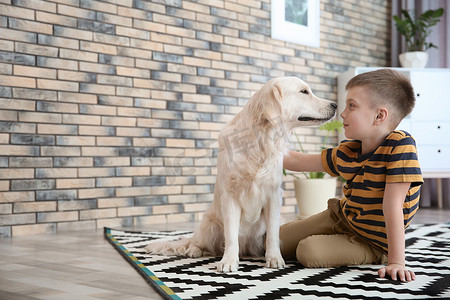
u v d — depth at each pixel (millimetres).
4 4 2861
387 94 1570
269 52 4172
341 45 4719
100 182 3229
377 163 1574
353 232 1760
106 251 2207
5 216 2836
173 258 1930
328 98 4594
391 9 5098
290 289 1343
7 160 2855
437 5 4871
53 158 3033
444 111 4258
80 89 3148
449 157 4258
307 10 4430
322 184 3551
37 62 2975
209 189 3742
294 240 1876
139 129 3410
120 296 1335
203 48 3756
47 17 3020
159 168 3500
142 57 3436
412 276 1440
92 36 3207
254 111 1689
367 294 1273
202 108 3734
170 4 3582
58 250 2246
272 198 1745
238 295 1278
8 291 1405
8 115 2861
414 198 1595
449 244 2225
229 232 1718
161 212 3506
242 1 4000
